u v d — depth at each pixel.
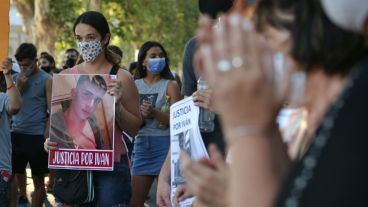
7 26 7.50
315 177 1.58
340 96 1.67
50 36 29.77
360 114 1.57
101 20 6.22
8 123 8.16
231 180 1.81
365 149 1.52
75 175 6.12
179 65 39.06
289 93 1.87
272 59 1.77
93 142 6.04
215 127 4.20
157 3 36.78
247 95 1.74
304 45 1.84
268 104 1.75
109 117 6.04
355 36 1.79
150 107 7.94
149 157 7.99
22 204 11.40
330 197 1.52
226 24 1.79
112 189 6.12
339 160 1.54
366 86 1.61
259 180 1.75
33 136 10.30
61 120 6.10
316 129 1.70
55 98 6.11
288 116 2.44
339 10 1.74
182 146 4.35
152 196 12.92
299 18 1.87
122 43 41.59
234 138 1.77
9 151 8.09
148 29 37.19
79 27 6.20
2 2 7.44
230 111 1.76
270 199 1.73
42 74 10.50
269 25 2.04
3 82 8.30
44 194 10.41
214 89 1.79
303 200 1.58
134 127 6.24
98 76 6.09
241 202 1.75
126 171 6.24
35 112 10.31
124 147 6.26
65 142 6.07
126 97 6.24
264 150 1.76
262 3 2.08
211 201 2.24
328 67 1.83
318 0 1.83
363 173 1.50
